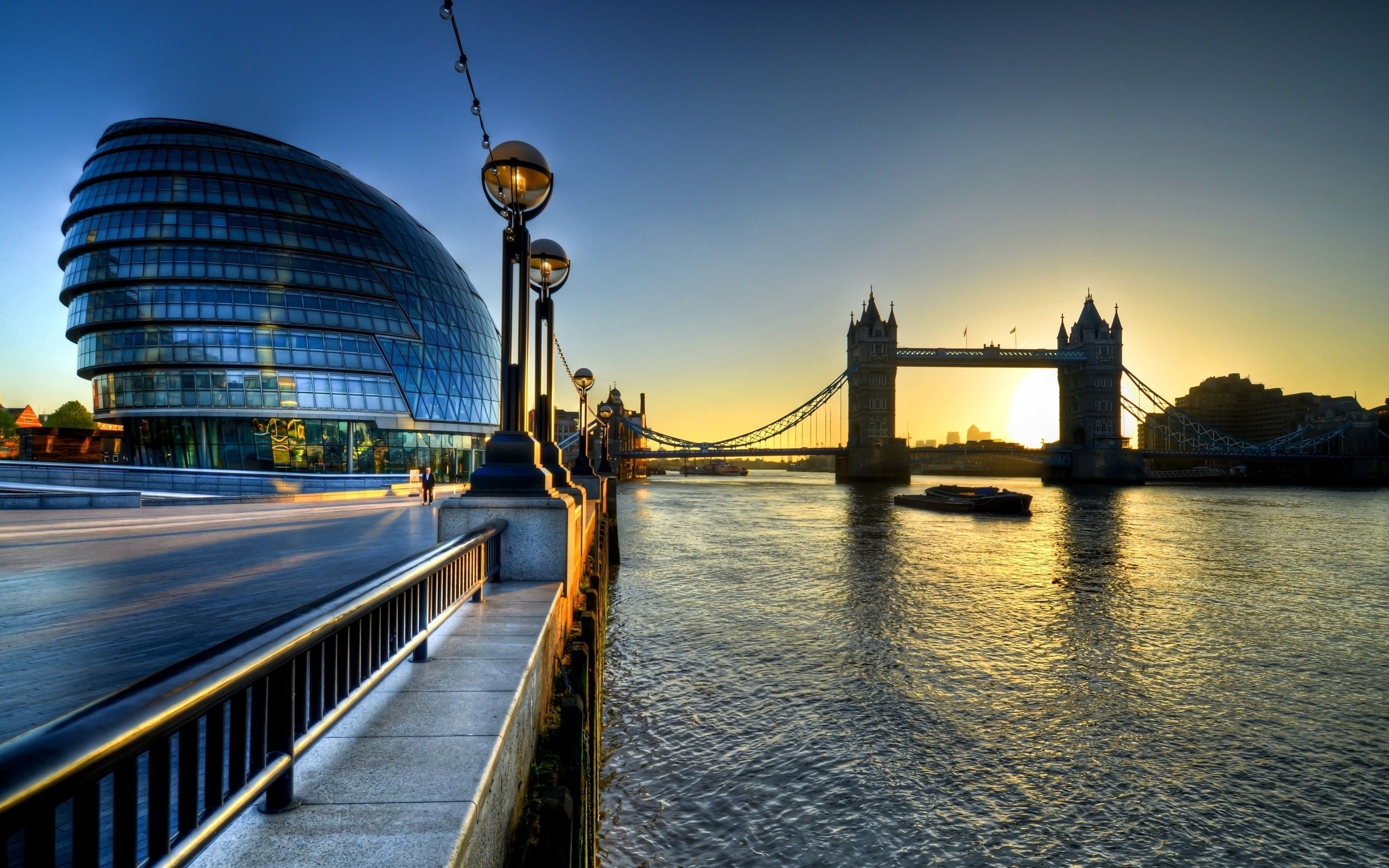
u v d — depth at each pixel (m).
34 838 1.14
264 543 11.98
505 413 7.18
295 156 69.50
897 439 164.25
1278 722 13.20
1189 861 8.80
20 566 8.99
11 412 118.00
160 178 60.34
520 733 3.70
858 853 8.80
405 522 17.33
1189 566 33.44
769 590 26.02
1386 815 9.87
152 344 56.19
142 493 23.30
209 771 1.87
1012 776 10.89
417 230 77.12
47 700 3.73
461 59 6.32
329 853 2.09
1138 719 13.25
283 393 57.91
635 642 18.45
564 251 11.07
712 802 9.95
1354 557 37.09
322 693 2.69
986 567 32.34
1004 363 169.75
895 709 13.59
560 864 3.46
